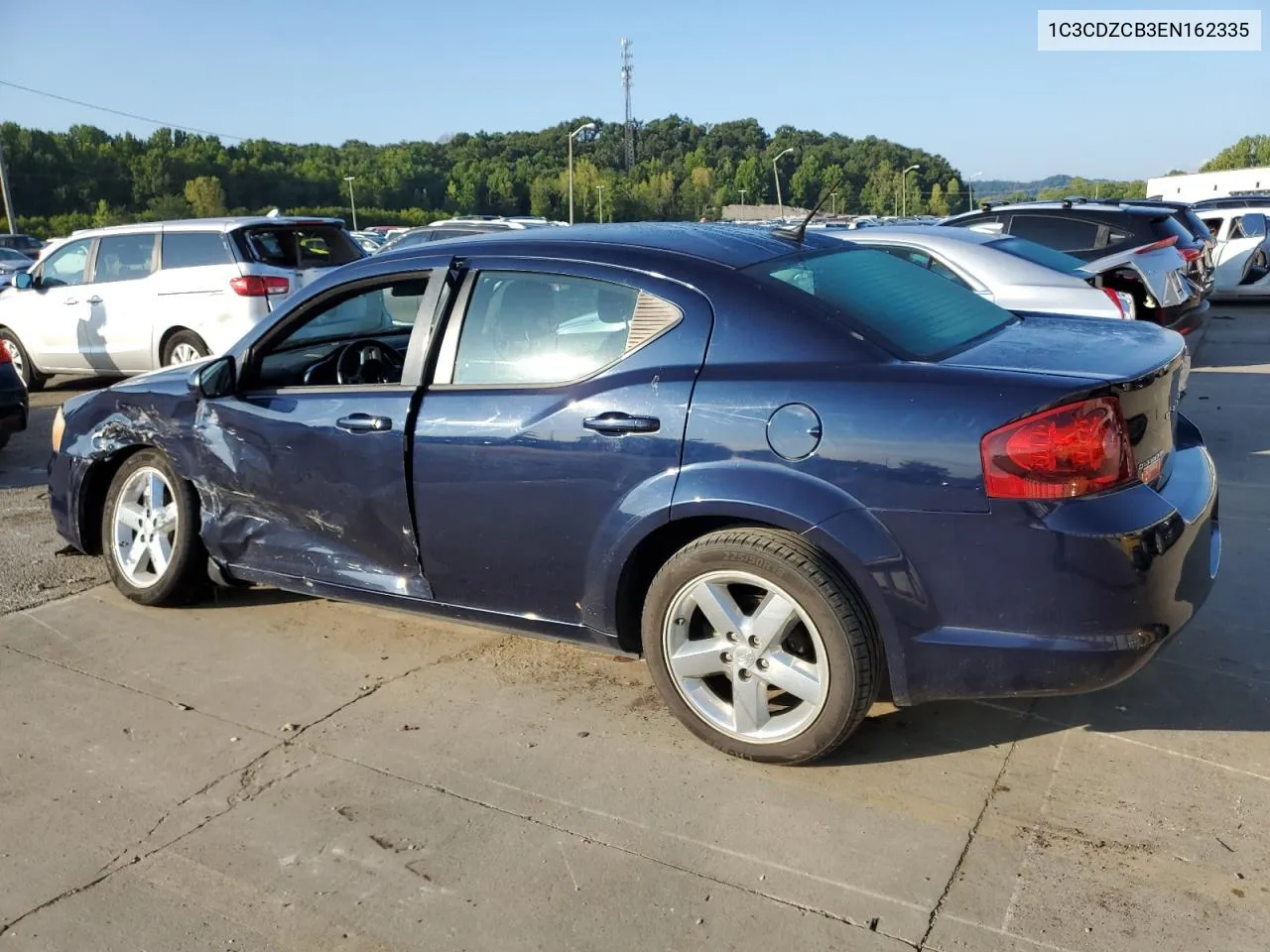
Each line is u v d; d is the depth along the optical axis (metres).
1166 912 2.55
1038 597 2.80
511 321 3.58
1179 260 9.23
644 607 3.37
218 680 4.00
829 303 3.21
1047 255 7.77
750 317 3.18
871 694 3.05
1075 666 2.81
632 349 3.31
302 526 4.11
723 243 3.54
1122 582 2.77
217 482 4.32
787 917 2.58
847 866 2.77
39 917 2.68
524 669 4.02
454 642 4.30
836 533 2.94
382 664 4.11
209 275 9.78
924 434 2.85
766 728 3.22
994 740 3.38
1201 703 3.55
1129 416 2.88
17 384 7.68
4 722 3.70
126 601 4.82
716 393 3.12
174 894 2.76
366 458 3.80
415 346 3.77
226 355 4.32
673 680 3.34
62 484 4.88
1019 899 2.61
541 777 3.25
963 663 2.92
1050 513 2.75
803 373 3.05
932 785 3.13
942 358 3.10
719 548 3.12
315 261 10.44
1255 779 3.09
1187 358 3.42
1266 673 3.74
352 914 2.66
